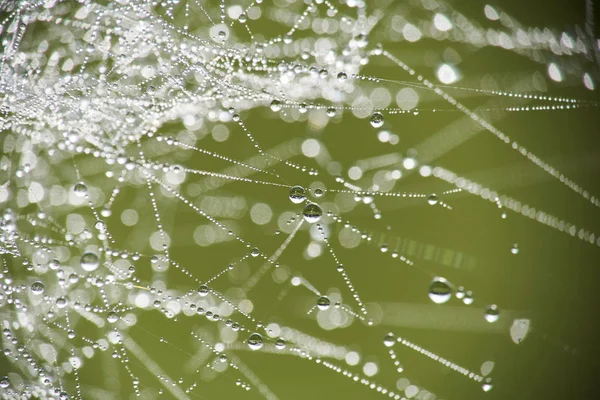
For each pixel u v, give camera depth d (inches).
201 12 8.5
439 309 8.5
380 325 8.5
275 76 8.5
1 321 8.3
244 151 8.5
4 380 8.3
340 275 8.5
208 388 8.4
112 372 8.4
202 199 8.5
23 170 8.4
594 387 8.5
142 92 8.4
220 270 8.5
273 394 8.4
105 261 8.4
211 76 8.4
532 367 8.5
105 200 8.5
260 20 8.5
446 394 8.5
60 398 8.3
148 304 8.4
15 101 8.4
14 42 8.4
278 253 8.5
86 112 8.4
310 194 8.5
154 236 8.5
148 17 8.5
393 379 8.5
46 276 8.4
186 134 8.5
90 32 8.4
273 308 8.5
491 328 8.5
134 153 8.4
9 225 8.4
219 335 8.4
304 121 8.5
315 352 8.5
